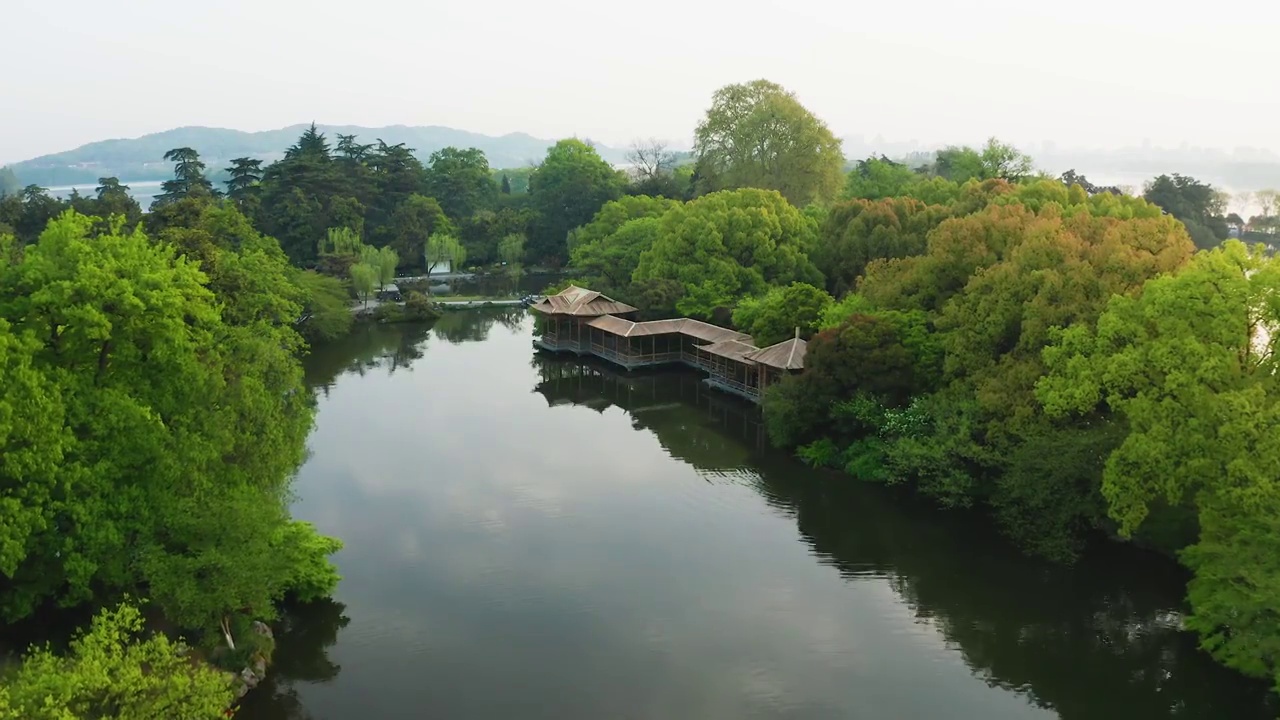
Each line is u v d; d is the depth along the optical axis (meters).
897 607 31.89
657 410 60.00
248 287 54.91
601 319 75.44
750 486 44.56
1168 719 25.33
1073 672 27.78
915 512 40.75
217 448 28.33
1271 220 105.94
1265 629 24.25
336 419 56.69
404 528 38.97
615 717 25.20
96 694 18.25
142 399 27.03
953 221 49.47
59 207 85.44
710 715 25.34
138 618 22.47
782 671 27.72
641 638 29.66
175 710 18.91
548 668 27.77
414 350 80.50
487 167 175.62
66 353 26.05
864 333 46.25
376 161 138.00
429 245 121.19
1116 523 36.03
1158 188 96.44
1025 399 37.16
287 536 30.58
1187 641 29.38
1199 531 32.78
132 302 25.91
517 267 124.88
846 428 46.44
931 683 27.14
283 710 25.34
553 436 53.62
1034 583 33.59
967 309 42.19
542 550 36.75
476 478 45.72
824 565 35.44
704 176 116.50
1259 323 30.72
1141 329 32.50
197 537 25.44
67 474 23.58
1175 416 29.58
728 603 32.19
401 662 28.03
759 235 74.75
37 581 24.84
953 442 39.06
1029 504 35.34
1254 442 27.08
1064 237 41.47
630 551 36.75
